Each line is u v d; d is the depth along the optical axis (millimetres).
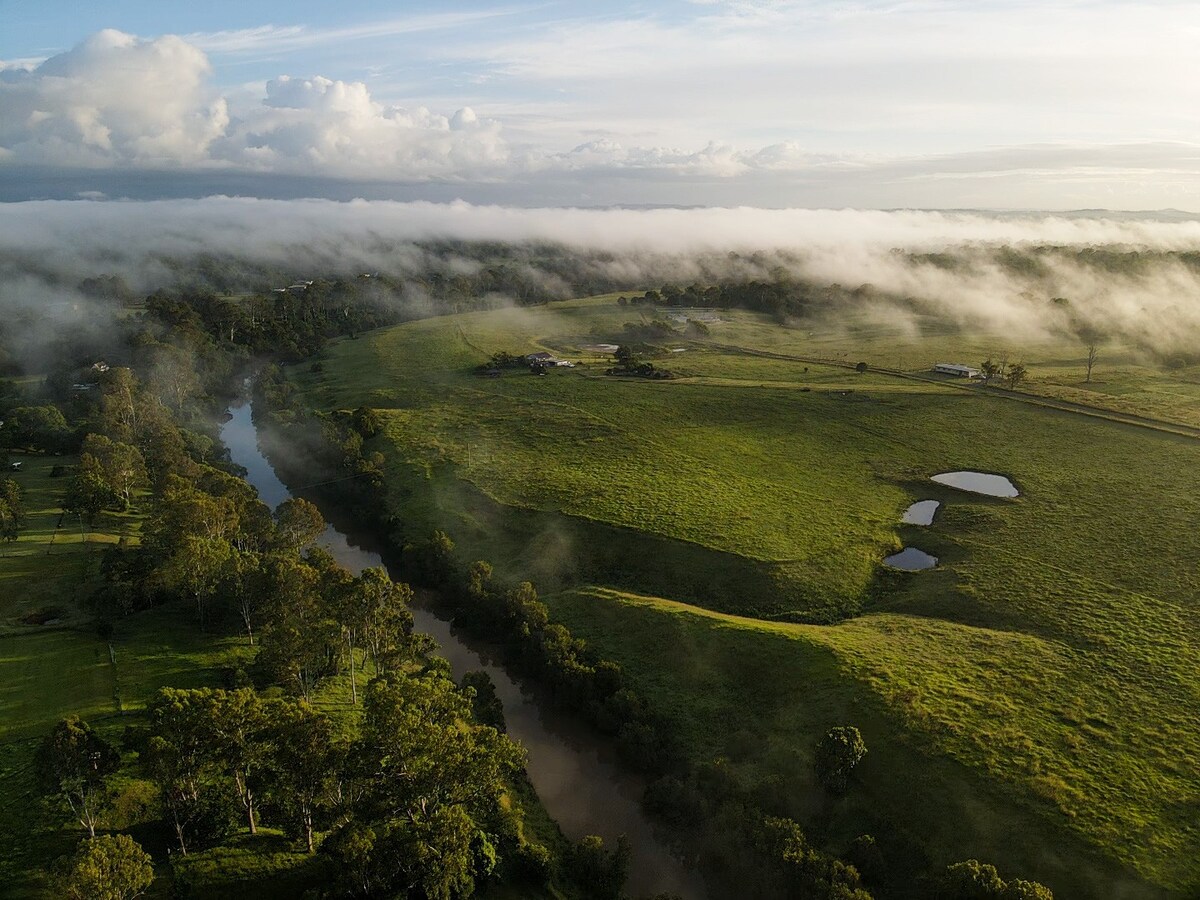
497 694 70875
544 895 46969
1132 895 42938
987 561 83312
